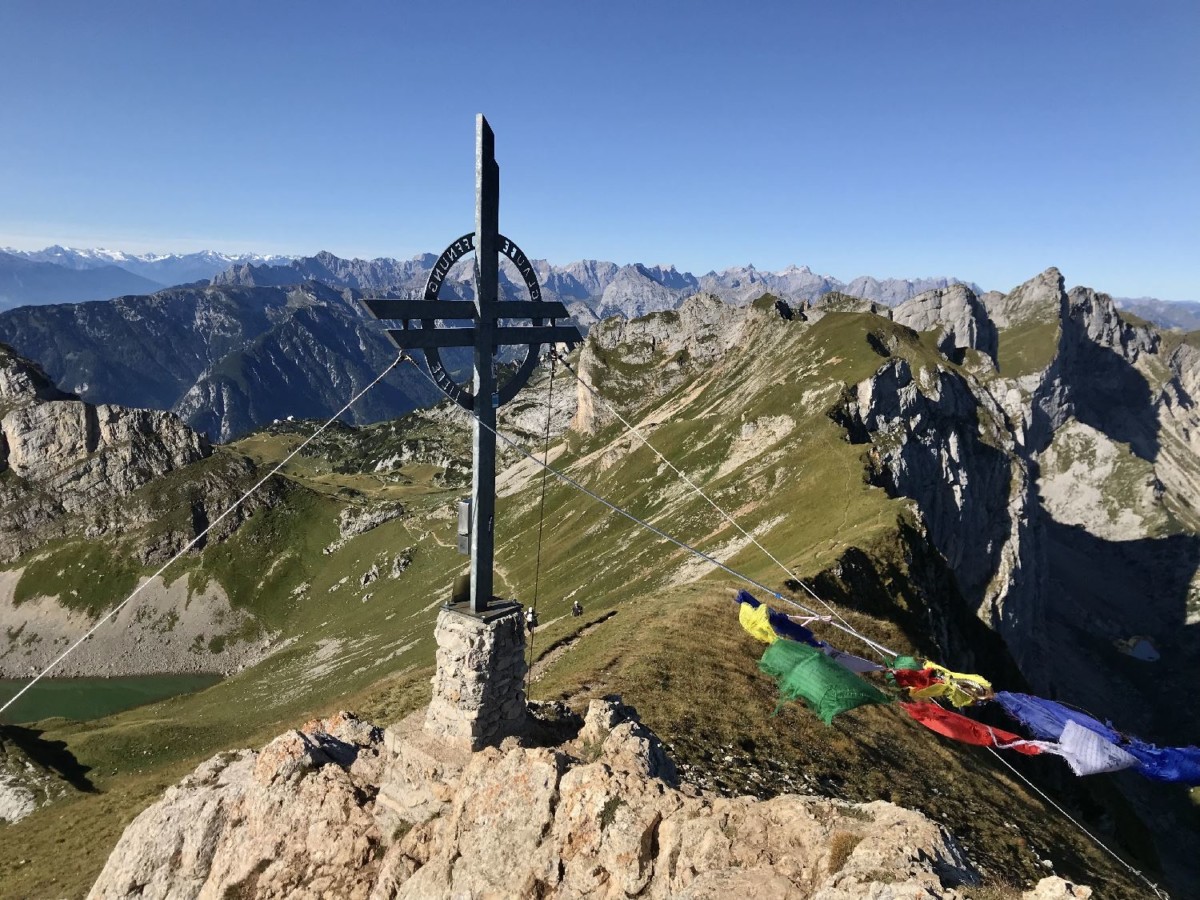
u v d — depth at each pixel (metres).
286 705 137.25
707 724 29.75
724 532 111.75
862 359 154.75
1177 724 194.50
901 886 9.95
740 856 12.10
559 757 15.02
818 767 28.72
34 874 39.78
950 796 30.58
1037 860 27.77
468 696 16.67
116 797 52.25
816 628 41.94
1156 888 32.12
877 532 74.00
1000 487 169.75
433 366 15.83
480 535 17.25
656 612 46.69
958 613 78.19
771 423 151.88
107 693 191.12
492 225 16.50
